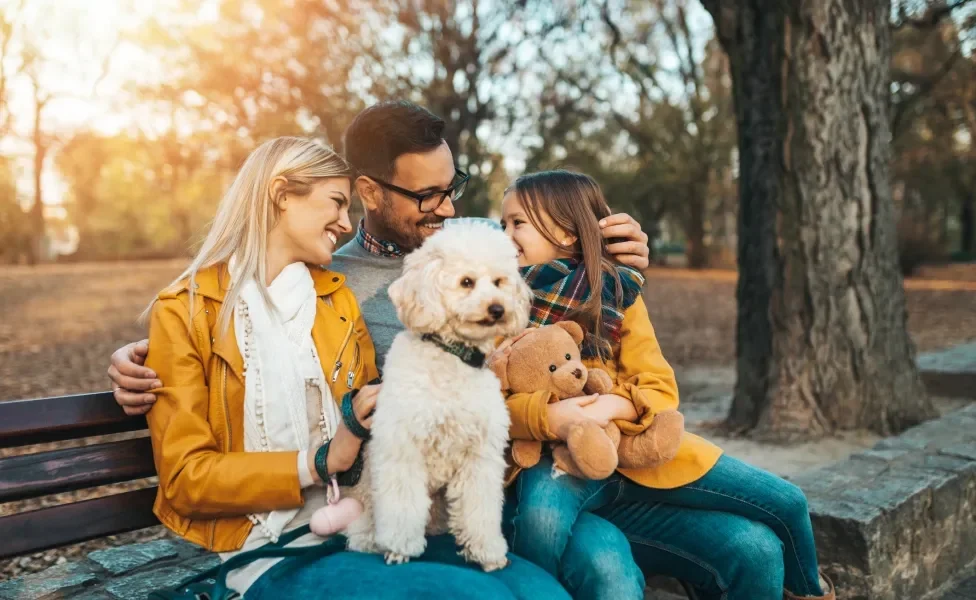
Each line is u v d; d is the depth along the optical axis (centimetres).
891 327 508
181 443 176
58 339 1254
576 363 203
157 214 4588
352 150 264
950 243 3512
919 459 345
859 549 268
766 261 516
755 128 517
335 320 204
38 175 3438
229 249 193
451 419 169
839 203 494
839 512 276
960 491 326
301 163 194
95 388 845
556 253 233
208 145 1391
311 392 193
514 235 235
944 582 318
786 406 502
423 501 169
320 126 1199
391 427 167
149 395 181
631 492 226
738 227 544
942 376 631
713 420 572
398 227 259
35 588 251
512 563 180
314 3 1128
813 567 229
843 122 490
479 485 174
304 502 185
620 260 235
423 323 173
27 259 3638
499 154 1698
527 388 205
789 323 505
